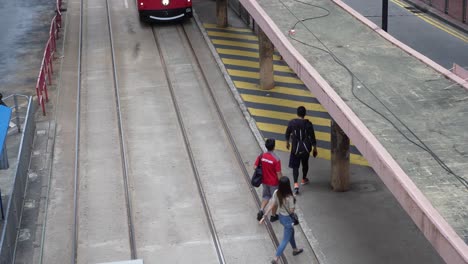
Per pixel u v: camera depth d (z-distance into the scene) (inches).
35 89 1019.9
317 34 768.9
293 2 896.3
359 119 548.7
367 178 729.6
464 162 483.5
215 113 902.4
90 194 718.5
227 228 649.6
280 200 560.4
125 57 1118.4
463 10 1306.6
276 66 1077.1
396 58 685.9
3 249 552.7
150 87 992.9
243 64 1071.0
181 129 857.5
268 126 857.5
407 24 1328.7
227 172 751.7
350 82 628.4
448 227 402.9
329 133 840.3
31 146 816.9
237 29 1246.3
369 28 783.1
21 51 1197.1
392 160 479.2
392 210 665.0
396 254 597.0
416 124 542.0
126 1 1441.9
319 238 623.8
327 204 680.4
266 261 598.2
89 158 796.0
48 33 1288.1
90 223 666.2
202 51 1130.0
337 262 588.7
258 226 650.2
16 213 647.1
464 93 595.5
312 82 636.1
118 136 848.3
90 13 1378.0
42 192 723.4
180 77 1026.7
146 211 683.4
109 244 632.4
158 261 605.0
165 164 773.9
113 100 957.2
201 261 602.5
